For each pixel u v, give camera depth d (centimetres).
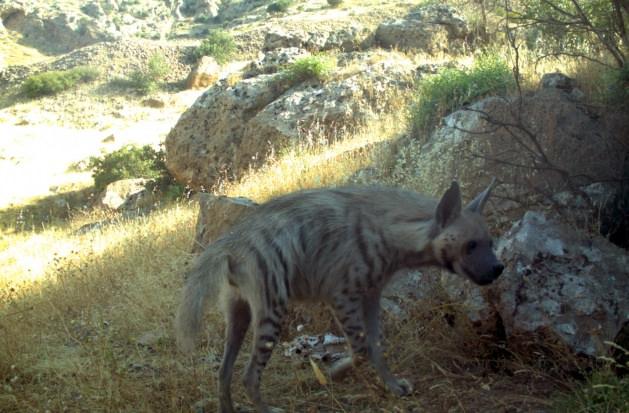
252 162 981
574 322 337
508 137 441
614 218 398
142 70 3041
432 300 381
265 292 331
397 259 339
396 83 942
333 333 405
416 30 1301
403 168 541
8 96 3091
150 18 5156
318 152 812
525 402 326
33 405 352
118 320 441
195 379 359
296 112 959
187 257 507
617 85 445
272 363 382
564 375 337
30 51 4347
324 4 3953
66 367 380
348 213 336
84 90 2972
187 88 2845
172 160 1152
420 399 339
